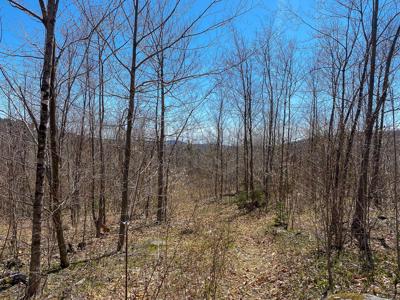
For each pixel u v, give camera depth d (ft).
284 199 49.01
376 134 29.91
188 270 21.85
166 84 26.66
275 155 75.25
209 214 47.60
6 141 23.15
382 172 31.07
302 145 39.32
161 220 41.09
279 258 29.32
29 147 23.73
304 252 28.86
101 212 38.78
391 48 26.68
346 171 24.41
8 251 28.07
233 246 32.48
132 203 17.03
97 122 41.93
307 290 20.70
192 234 30.50
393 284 19.39
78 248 31.53
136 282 21.81
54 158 23.22
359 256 24.13
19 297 19.47
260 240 37.17
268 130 78.28
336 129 24.71
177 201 34.68
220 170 98.12
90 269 24.49
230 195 90.99
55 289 20.92
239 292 21.76
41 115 16.85
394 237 27.91
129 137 27.43
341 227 25.59
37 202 17.33
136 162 22.62
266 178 65.77
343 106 27.99
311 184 26.76
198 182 55.06
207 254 25.21
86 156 39.63
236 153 98.63
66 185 26.55
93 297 19.93
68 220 46.65
